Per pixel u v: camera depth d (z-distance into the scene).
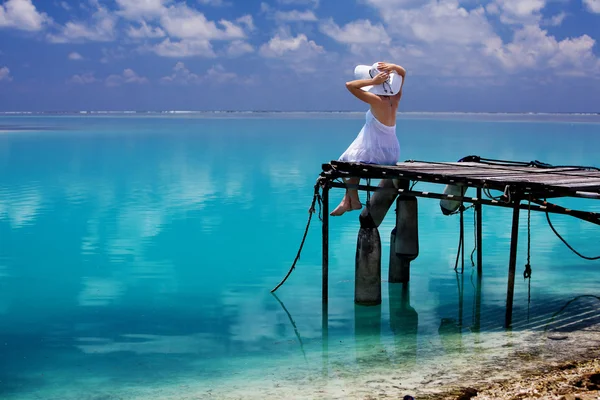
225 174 32.44
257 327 10.71
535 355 8.72
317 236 18.16
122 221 20.36
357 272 11.74
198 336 10.27
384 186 11.38
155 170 34.16
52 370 8.88
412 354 9.12
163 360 9.23
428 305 11.67
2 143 55.38
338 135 72.00
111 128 93.25
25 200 24.31
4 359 9.32
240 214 21.50
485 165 13.20
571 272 13.82
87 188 27.47
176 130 86.25
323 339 10.02
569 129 90.88
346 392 7.76
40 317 11.32
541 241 17.06
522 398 7.15
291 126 106.81
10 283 13.56
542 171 11.74
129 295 12.70
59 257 15.82
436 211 21.47
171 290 13.02
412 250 12.36
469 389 7.54
